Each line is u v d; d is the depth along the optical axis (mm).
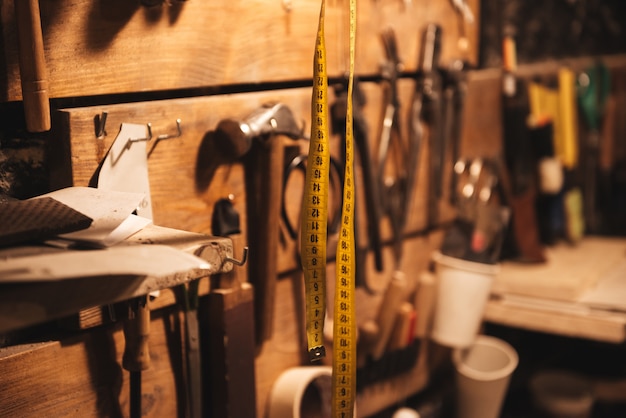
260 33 1089
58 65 858
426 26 1437
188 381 1021
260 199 1103
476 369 1617
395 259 1461
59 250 664
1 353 862
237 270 1072
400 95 1398
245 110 1079
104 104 961
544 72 1982
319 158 869
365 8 1287
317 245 875
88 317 912
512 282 1604
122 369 964
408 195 1427
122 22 917
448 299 1477
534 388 1800
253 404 1108
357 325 1384
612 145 2334
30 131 819
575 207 1980
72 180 884
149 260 645
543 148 1831
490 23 1782
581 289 1590
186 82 1000
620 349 2064
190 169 1020
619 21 2602
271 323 1155
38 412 882
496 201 1763
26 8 779
